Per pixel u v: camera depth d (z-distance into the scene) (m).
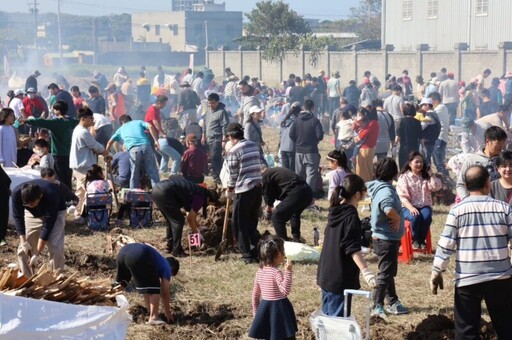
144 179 21.38
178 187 16.66
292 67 76.88
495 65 59.66
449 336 12.14
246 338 12.43
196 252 17.45
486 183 10.70
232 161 16.56
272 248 11.12
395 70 67.38
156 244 18.19
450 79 37.44
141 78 46.44
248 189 16.52
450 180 25.16
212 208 18.09
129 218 20.38
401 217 12.98
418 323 12.82
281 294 11.08
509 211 10.56
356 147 24.92
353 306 13.71
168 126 32.25
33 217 14.55
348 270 11.51
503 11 70.25
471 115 34.78
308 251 16.83
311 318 10.71
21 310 10.18
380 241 13.03
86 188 19.77
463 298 10.65
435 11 76.06
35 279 10.69
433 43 76.56
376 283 12.36
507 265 10.55
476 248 10.52
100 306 10.84
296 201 17.05
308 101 23.28
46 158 20.75
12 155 20.69
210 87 48.03
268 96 47.81
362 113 24.28
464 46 62.66
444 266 10.70
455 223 10.62
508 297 10.60
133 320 13.06
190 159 22.69
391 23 81.44
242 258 16.84
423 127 25.69
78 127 20.22
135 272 12.65
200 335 12.53
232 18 168.00
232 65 83.62
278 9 90.25
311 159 23.11
